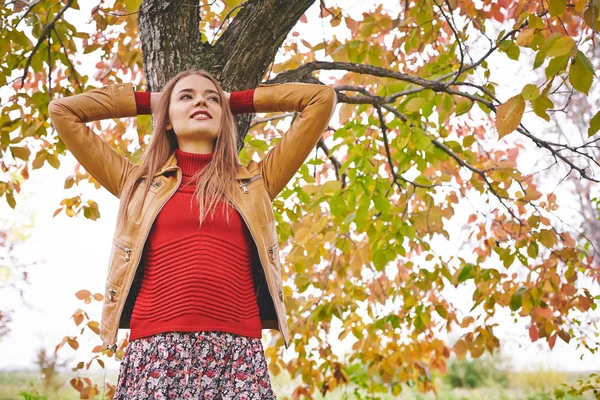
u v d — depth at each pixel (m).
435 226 4.91
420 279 4.99
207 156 2.38
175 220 2.19
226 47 3.04
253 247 2.34
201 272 2.11
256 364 2.14
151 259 2.19
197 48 3.04
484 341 5.05
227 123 2.46
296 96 2.54
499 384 11.84
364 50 4.07
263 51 3.04
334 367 5.91
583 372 11.60
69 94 4.37
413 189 4.82
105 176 2.43
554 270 4.78
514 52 3.23
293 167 2.51
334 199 4.34
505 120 2.15
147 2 3.03
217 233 2.19
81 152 2.41
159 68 2.98
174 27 3.00
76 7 3.86
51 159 4.35
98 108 2.50
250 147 4.70
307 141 2.51
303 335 5.72
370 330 5.53
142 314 2.12
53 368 6.65
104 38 4.96
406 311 5.34
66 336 4.64
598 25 2.49
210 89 2.46
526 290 4.51
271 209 2.43
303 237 4.93
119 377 2.11
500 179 4.99
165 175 2.33
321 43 4.41
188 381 2.00
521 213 5.48
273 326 2.45
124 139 5.49
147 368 2.03
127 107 2.53
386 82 4.66
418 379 6.31
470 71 4.22
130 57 5.11
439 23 4.56
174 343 2.04
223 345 2.08
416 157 4.43
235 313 2.13
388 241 4.75
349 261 5.86
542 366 11.72
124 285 2.19
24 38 3.79
